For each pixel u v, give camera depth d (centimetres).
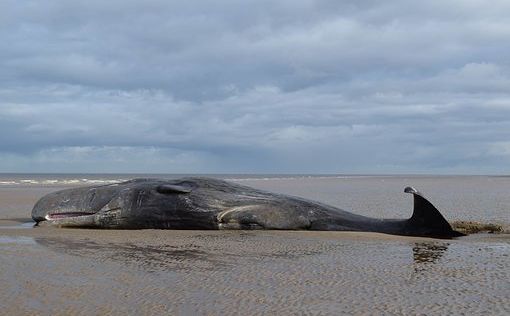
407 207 2008
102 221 1277
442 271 723
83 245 957
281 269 738
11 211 1780
